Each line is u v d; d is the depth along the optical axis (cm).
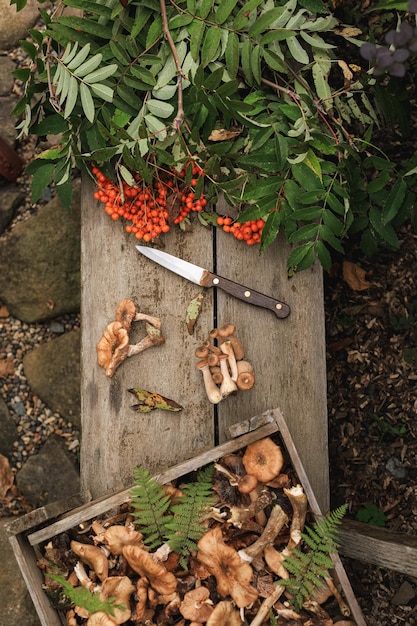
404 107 123
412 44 91
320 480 114
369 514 135
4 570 136
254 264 116
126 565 107
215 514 105
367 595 133
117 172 111
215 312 115
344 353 140
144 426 114
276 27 108
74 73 107
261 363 115
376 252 139
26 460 147
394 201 113
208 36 106
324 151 108
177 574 107
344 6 139
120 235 116
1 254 149
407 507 134
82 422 114
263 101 111
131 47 109
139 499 105
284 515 104
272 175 112
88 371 115
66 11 154
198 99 107
